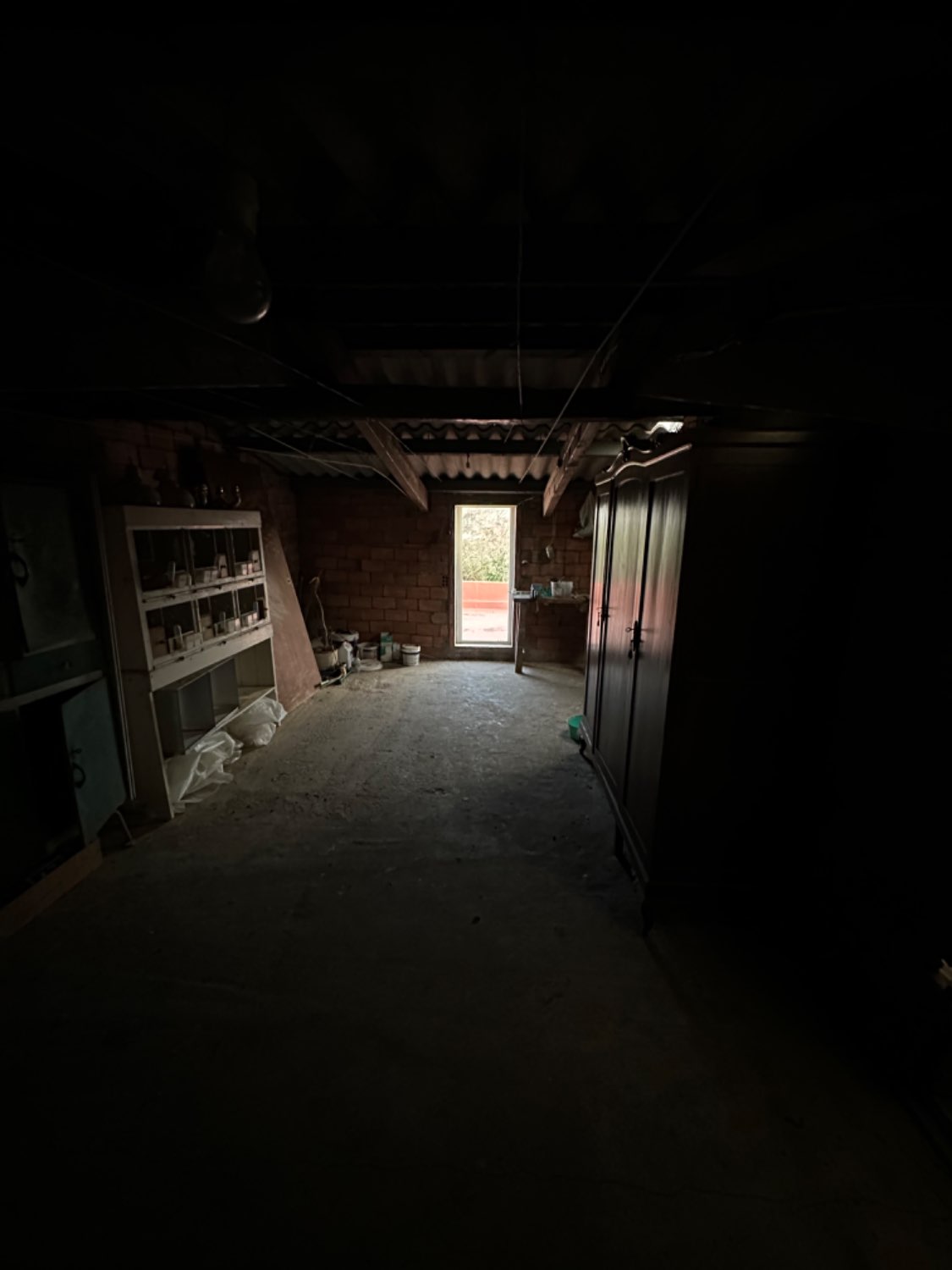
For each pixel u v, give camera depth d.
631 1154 1.40
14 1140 1.41
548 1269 1.18
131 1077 1.58
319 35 0.72
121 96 0.86
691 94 0.85
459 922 2.22
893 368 1.31
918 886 1.52
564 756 3.77
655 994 1.89
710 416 2.40
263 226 1.31
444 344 2.10
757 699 2.03
